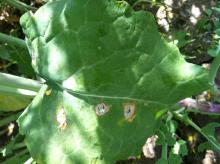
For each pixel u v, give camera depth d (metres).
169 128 0.22
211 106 0.22
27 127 0.18
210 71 0.21
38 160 0.18
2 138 0.31
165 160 0.21
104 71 0.17
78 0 0.17
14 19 0.32
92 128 0.18
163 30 0.29
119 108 0.18
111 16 0.16
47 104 0.18
